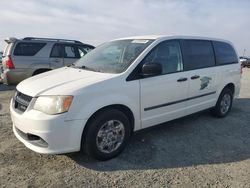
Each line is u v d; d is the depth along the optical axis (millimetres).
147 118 4246
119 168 3598
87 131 3539
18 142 4348
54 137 3311
